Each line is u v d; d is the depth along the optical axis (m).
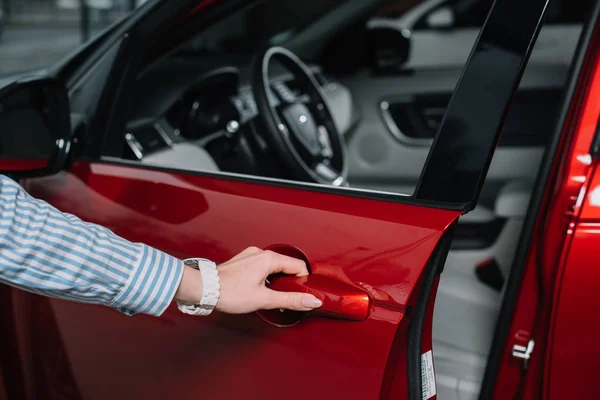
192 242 0.97
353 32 2.46
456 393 1.19
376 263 0.81
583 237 0.91
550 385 0.94
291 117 1.69
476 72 0.81
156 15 1.20
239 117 1.67
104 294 0.75
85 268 0.73
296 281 0.84
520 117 2.36
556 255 0.94
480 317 1.37
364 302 0.79
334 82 2.45
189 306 0.80
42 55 12.05
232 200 0.96
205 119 1.64
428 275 0.83
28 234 0.71
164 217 1.01
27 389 1.24
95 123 1.17
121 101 1.20
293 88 1.88
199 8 1.19
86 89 1.21
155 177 1.05
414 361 0.84
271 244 0.89
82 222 0.76
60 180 1.15
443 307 1.41
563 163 0.97
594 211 0.91
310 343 0.84
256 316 0.90
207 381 0.96
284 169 1.68
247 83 1.78
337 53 2.51
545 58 2.41
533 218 1.01
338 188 0.90
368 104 2.52
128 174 1.08
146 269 0.76
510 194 1.87
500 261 1.68
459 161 0.81
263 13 2.05
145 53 1.22
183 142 1.50
